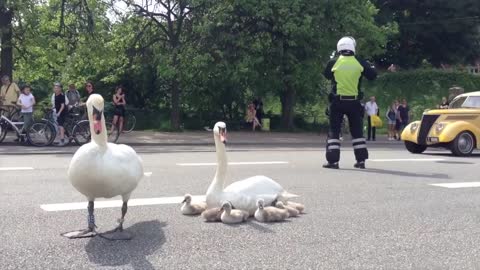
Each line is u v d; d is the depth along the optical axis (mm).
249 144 21078
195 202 7035
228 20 25422
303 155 14641
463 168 11992
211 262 5086
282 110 29359
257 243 5715
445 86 40094
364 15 26953
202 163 12242
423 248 5664
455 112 15625
